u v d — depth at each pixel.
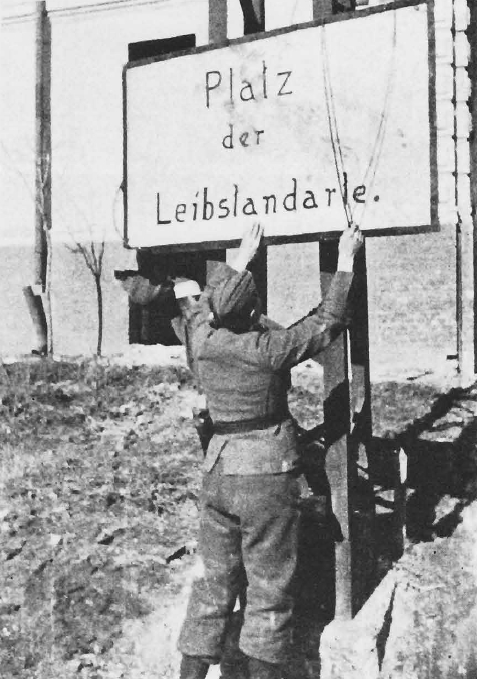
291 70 3.46
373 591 3.77
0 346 12.94
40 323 12.32
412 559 4.15
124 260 12.09
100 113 12.20
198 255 11.25
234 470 2.97
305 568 3.87
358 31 3.31
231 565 3.13
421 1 3.17
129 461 5.81
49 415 7.01
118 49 12.05
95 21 12.11
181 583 4.07
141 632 3.78
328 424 3.47
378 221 3.30
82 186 12.32
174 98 3.76
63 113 12.39
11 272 12.78
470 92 9.58
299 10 10.55
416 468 5.32
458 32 9.30
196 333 3.12
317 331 2.99
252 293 3.06
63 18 12.27
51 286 12.48
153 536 4.59
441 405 7.05
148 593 4.05
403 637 3.67
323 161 3.40
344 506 3.44
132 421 6.83
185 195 3.73
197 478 5.40
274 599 2.99
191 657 3.11
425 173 3.21
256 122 3.55
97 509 5.00
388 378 8.68
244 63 3.57
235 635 3.44
